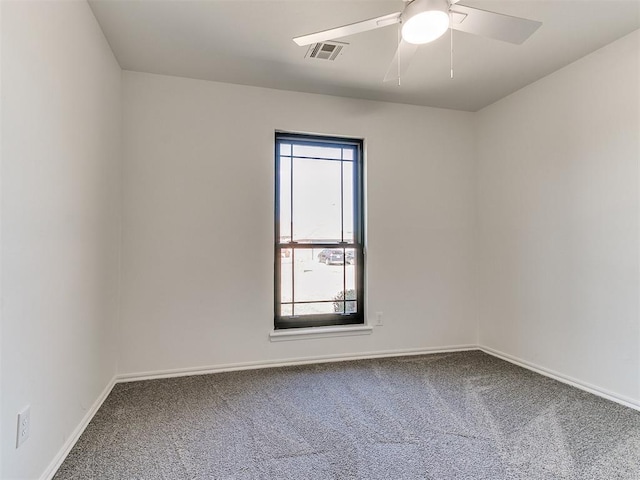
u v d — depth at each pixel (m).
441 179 3.62
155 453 1.78
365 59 2.68
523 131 3.16
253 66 2.78
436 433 1.98
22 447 1.36
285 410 2.26
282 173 3.29
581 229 2.64
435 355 3.44
